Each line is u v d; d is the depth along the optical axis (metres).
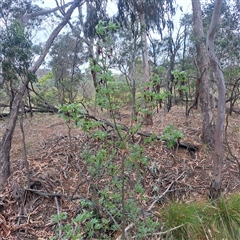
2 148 3.05
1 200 2.72
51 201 2.76
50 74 8.78
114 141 2.32
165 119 5.78
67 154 3.58
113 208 2.24
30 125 5.77
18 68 2.60
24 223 2.52
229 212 2.60
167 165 3.56
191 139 4.43
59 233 2.24
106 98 1.76
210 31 2.52
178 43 7.23
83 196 2.68
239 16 5.70
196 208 2.64
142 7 5.82
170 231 2.36
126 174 2.67
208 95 4.42
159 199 2.87
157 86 2.11
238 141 4.46
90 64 1.76
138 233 2.22
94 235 2.24
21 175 3.12
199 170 3.62
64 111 1.71
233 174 3.53
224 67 5.74
